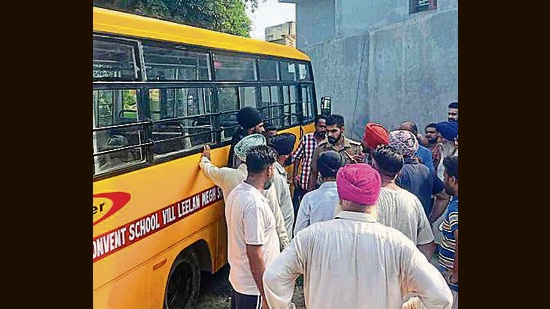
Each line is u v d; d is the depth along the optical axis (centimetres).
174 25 400
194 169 403
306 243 204
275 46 643
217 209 441
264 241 289
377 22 961
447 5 765
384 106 887
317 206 292
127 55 334
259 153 300
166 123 371
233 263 306
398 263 197
